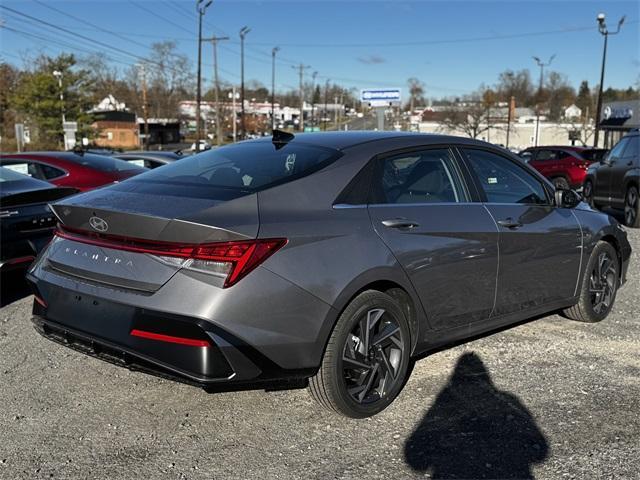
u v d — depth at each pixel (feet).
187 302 9.18
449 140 13.44
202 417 11.19
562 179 62.44
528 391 12.24
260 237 9.62
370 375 11.07
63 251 10.93
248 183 10.84
